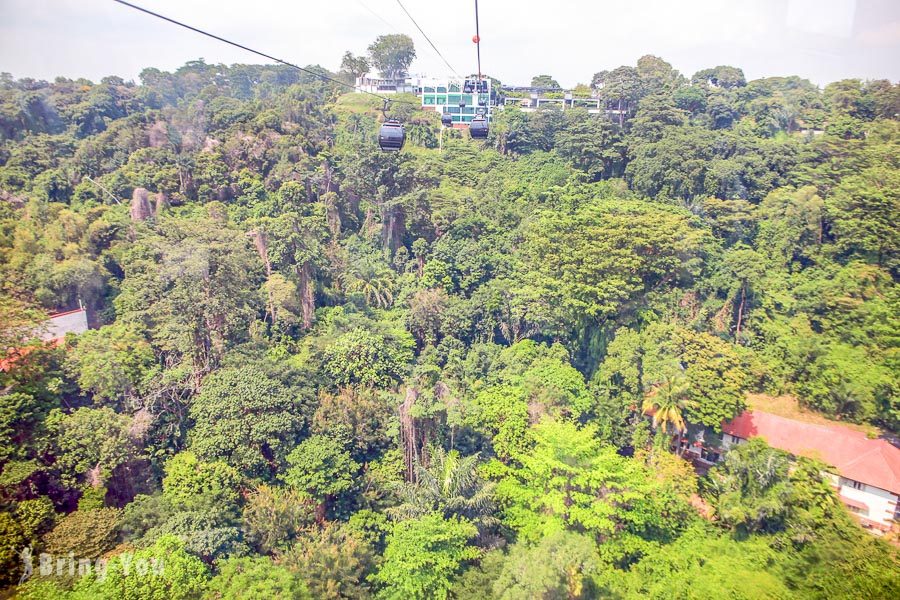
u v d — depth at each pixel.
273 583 25.83
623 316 45.44
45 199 48.62
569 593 27.89
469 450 37.91
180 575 24.73
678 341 41.34
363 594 28.34
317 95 103.88
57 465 29.19
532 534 31.81
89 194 51.53
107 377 33.31
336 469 32.41
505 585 28.02
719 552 32.03
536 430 36.31
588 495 32.06
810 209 49.16
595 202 56.62
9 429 28.80
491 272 55.25
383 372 41.34
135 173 54.38
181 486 30.28
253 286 45.62
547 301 48.19
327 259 52.03
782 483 32.38
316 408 36.31
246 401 33.66
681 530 33.62
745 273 47.25
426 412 35.97
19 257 38.84
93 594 23.17
